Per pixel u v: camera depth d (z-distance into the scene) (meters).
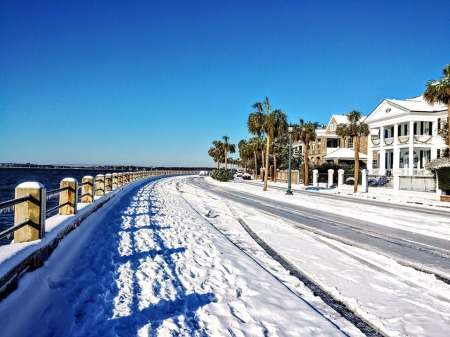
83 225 8.28
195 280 5.64
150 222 10.83
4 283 3.58
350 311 4.91
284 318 4.43
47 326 3.83
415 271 6.81
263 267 6.87
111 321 4.00
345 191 34.34
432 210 19.03
